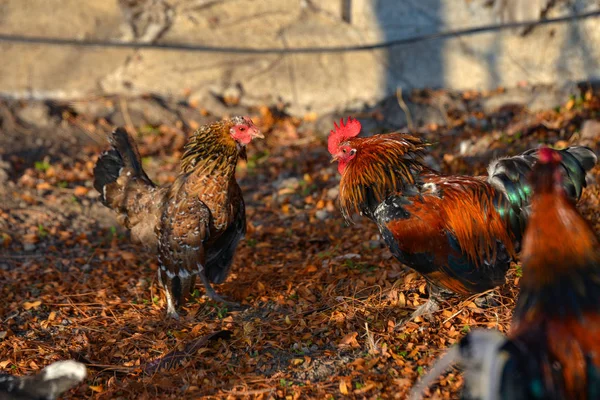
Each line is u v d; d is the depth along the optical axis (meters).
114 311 6.47
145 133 10.84
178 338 5.84
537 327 3.57
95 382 5.31
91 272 7.38
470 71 11.34
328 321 5.86
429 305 5.71
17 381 4.00
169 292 6.20
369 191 5.49
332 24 11.53
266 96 11.59
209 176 5.86
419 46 11.38
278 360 5.43
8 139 10.32
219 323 6.08
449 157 9.06
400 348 5.39
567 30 10.91
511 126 9.75
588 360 3.46
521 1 10.88
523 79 11.21
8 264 7.57
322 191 8.95
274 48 11.57
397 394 4.81
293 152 10.20
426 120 10.66
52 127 10.72
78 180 9.57
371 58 11.48
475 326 5.51
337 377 5.11
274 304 6.35
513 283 6.04
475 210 5.17
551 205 3.66
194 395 5.04
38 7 11.30
